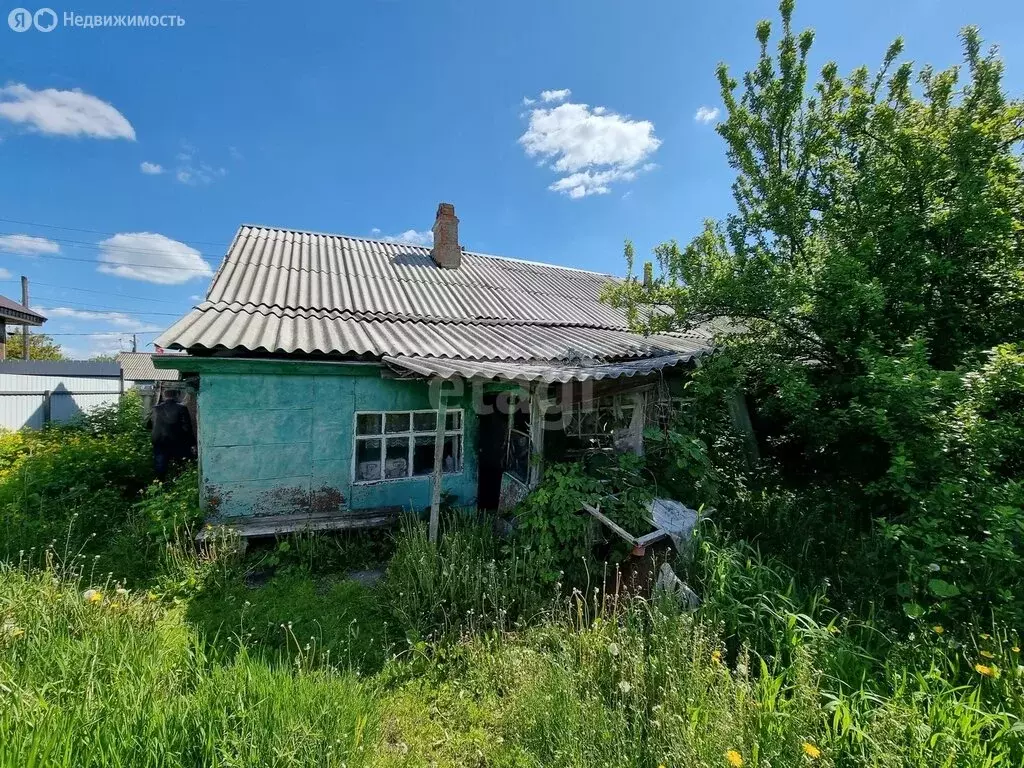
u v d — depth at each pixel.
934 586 3.06
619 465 5.07
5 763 1.71
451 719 2.73
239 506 5.19
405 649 3.42
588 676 2.69
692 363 5.95
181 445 7.89
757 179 6.04
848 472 5.66
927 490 3.76
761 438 6.68
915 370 3.84
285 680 2.50
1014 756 2.06
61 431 9.90
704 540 4.02
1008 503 3.22
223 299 6.55
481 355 5.92
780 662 2.75
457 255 11.02
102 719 2.08
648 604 3.32
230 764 1.98
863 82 5.63
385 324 7.06
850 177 5.50
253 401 5.20
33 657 2.57
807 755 1.97
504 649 3.21
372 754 2.35
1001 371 3.37
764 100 5.99
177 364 4.73
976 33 4.81
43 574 3.58
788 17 5.75
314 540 4.97
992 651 2.69
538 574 4.08
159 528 4.76
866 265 4.83
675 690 2.38
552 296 10.90
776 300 5.14
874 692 2.51
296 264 8.67
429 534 4.80
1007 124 4.43
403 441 6.01
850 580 3.78
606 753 2.16
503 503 5.84
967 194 4.32
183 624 3.59
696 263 5.98
